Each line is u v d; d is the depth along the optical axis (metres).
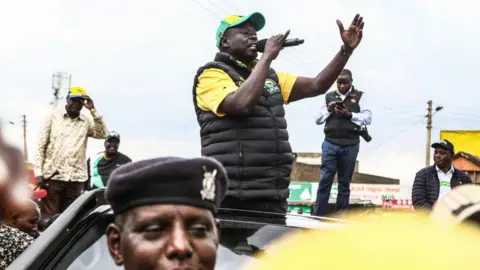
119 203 1.52
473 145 35.41
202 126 4.55
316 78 4.80
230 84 4.40
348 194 7.45
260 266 2.72
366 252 2.03
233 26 4.54
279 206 4.52
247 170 4.38
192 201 1.49
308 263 2.26
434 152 7.09
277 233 2.93
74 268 2.78
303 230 2.90
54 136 7.63
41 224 4.52
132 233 1.49
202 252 1.48
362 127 7.38
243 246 2.90
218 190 1.57
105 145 8.34
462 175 7.06
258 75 4.25
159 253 1.46
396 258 1.94
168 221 1.48
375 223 2.04
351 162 7.39
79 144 7.73
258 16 4.54
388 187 40.72
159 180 1.48
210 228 1.52
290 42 4.36
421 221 1.94
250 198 4.37
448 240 1.81
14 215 3.53
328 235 2.28
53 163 7.66
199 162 1.53
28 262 2.71
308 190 35.09
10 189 2.31
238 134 4.39
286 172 4.54
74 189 7.76
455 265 1.79
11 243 3.41
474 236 1.78
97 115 7.93
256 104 4.34
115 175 1.52
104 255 2.82
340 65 4.78
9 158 2.35
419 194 7.03
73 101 7.72
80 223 2.91
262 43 4.57
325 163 7.43
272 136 4.45
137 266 1.47
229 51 4.59
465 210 1.77
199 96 4.51
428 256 1.86
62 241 2.83
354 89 7.50
